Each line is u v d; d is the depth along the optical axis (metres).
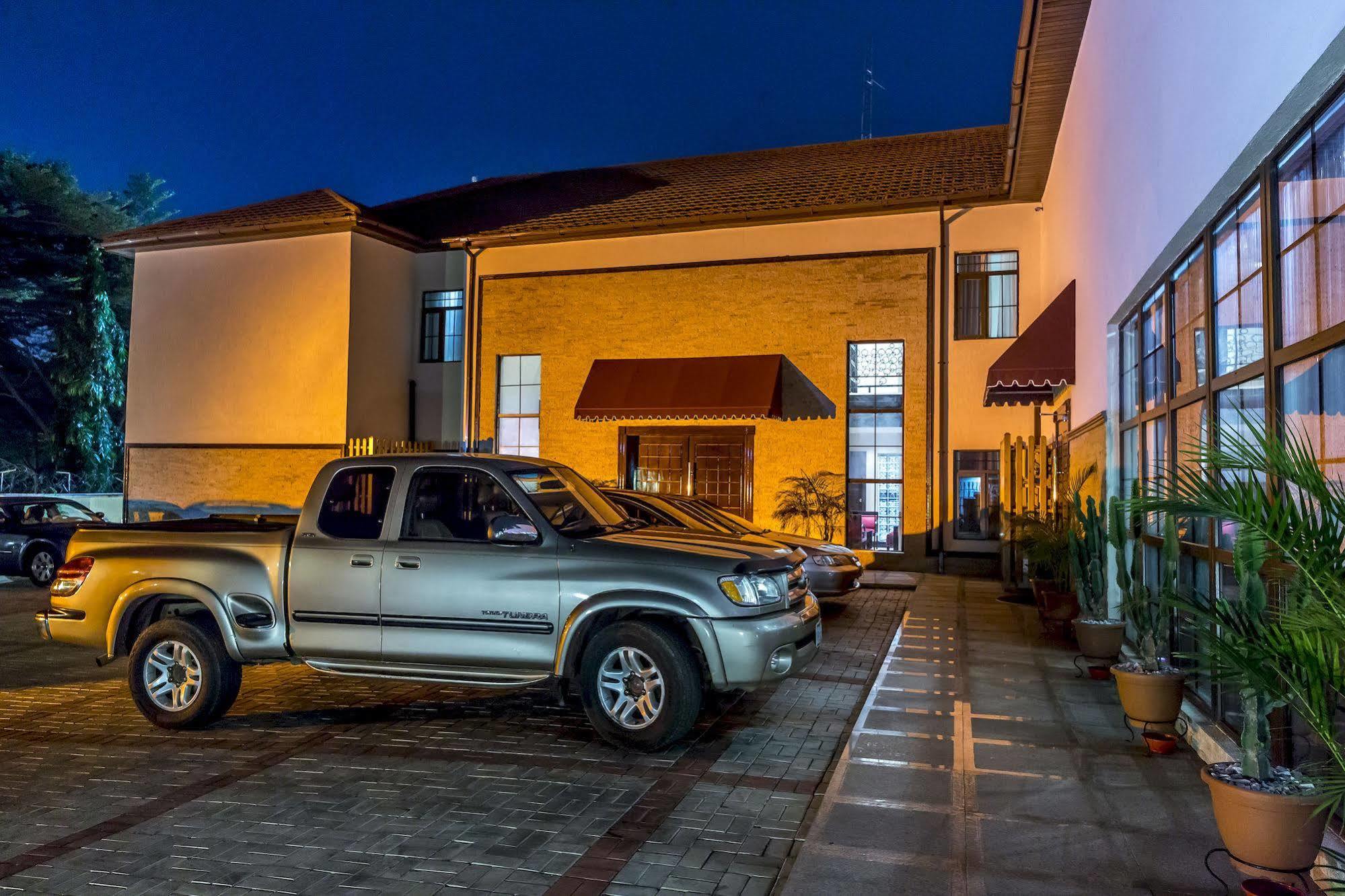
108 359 36.81
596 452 20.73
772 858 4.75
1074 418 12.98
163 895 4.36
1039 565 13.79
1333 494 3.78
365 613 7.02
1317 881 3.90
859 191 19.61
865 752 6.45
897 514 18.91
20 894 4.39
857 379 19.25
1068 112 13.48
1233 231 6.00
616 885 4.44
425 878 4.52
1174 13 6.71
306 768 6.29
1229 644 3.90
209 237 21.91
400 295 22.33
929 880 4.38
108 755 6.65
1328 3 3.77
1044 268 17.41
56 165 39.59
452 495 7.74
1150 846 4.77
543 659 6.72
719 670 6.49
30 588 16.59
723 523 12.09
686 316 20.19
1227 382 5.93
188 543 7.48
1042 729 7.01
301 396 21.14
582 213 21.98
